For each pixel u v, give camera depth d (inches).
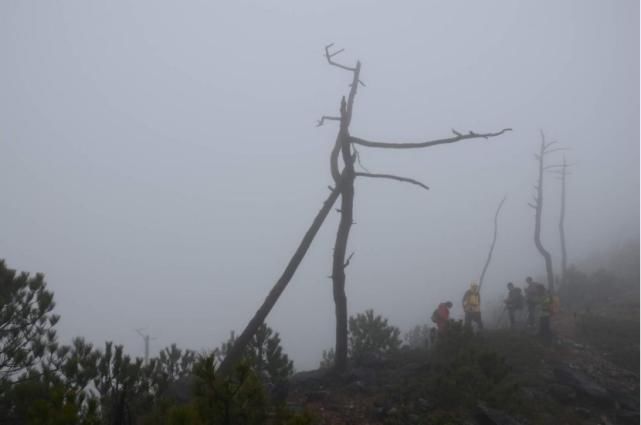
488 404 323.0
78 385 272.4
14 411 256.7
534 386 387.5
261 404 230.7
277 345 407.2
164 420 223.8
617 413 352.5
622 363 460.1
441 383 332.8
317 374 434.0
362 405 334.3
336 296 448.8
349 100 498.3
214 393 222.2
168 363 368.8
